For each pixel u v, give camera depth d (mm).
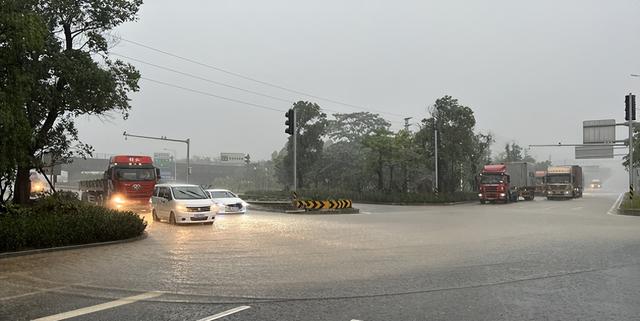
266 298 7910
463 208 37188
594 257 11859
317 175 56688
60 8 18859
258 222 22703
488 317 6789
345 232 18078
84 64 18875
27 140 14547
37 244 13438
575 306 7336
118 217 15578
